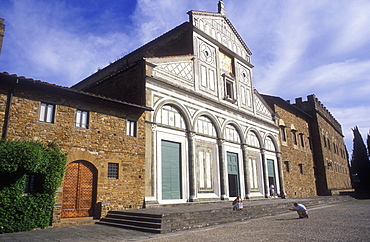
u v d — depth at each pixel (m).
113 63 27.45
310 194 36.16
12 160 10.55
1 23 17.02
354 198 32.50
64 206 13.31
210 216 13.98
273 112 32.72
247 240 8.93
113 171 15.38
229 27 28.88
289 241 8.56
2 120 11.71
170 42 25.16
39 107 12.96
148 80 18.48
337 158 49.62
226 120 24.78
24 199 11.41
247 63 30.12
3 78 11.70
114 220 13.30
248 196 25.03
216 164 22.69
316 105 42.59
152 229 11.12
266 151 29.61
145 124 17.58
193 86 22.30
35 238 9.72
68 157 13.52
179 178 19.42
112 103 15.70
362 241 8.29
